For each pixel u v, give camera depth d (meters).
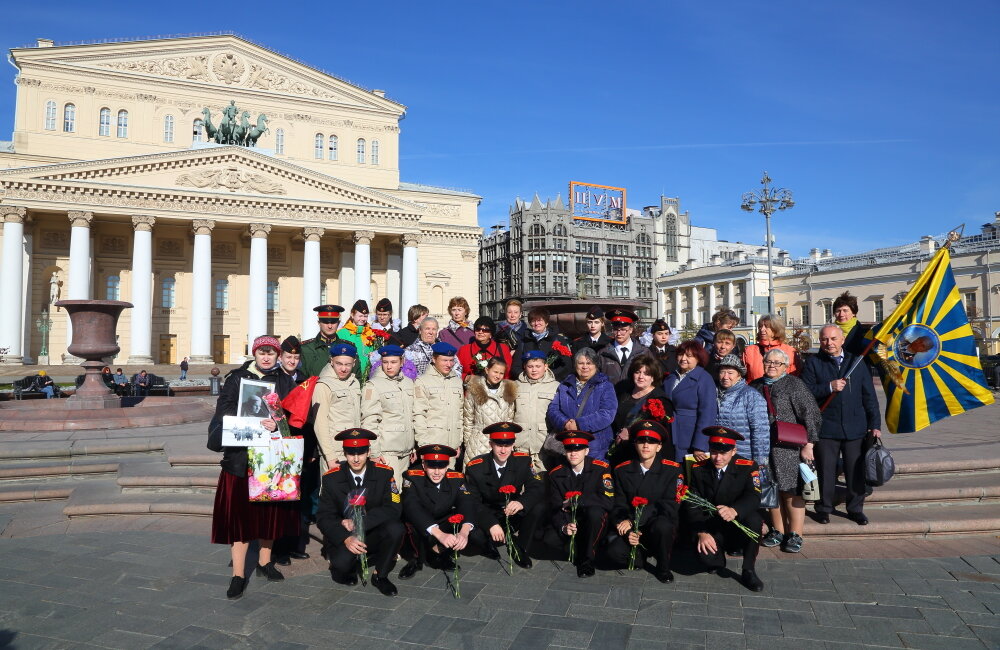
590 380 7.36
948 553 6.81
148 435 13.26
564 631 5.16
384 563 6.09
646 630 5.16
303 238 54.53
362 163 60.06
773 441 6.97
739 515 6.30
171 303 53.06
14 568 6.74
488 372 7.47
